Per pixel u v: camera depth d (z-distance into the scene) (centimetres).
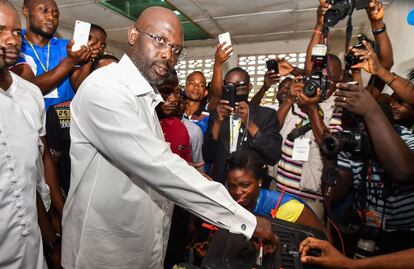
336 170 111
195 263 126
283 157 164
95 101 69
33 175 84
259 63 447
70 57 134
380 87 136
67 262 91
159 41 76
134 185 82
